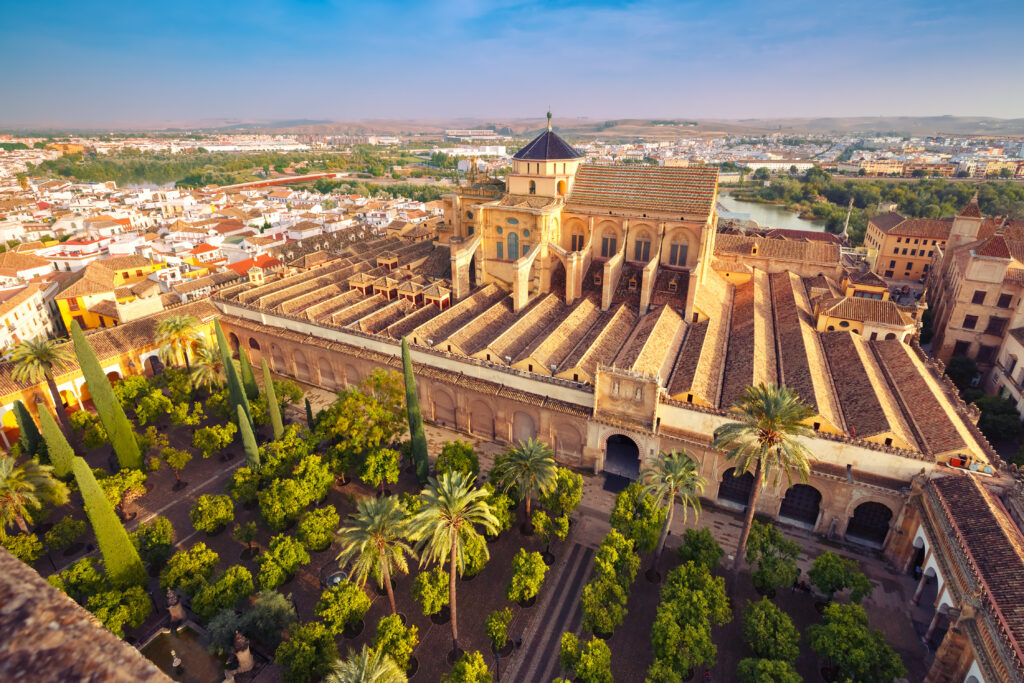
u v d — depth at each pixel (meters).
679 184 92.12
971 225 113.56
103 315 109.25
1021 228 118.00
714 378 71.06
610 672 42.88
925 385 68.94
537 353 73.06
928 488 52.75
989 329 89.38
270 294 102.62
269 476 64.44
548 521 55.53
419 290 96.62
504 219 95.25
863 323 85.06
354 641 49.53
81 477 45.44
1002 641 38.12
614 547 51.44
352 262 127.50
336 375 91.88
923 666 46.97
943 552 47.84
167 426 83.56
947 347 93.62
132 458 67.31
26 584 8.75
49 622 8.27
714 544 51.94
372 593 54.59
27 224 198.00
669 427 65.56
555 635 50.50
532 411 73.19
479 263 99.25
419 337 81.75
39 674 7.60
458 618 52.09
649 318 85.94
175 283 130.75
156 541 55.06
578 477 58.84
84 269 122.38
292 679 42.50
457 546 48.06
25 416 66.94
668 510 52.59
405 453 69.38
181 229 187.00
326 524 56.38
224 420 80.62
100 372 63.28
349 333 86.94
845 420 63.72
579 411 69.00
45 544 58.38
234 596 49.03
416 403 63.97
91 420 75.06
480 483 69.12
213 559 52.69
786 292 102.88
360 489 69.56
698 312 87.62
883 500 56.41
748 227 189.62
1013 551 43.19
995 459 56.88
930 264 138.00
